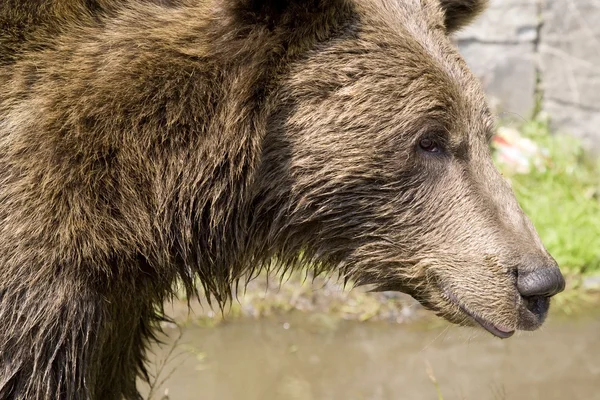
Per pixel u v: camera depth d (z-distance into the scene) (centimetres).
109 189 765
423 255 847
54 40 784
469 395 1218
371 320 1452
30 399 744
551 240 1673
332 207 833
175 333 1391
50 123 752
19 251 734
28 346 739
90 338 767
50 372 747
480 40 2083
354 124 812
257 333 1401
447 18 988
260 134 794
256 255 862
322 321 1442
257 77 786
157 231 794
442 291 854
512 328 830
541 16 2067
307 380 1263
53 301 740
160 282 828
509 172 1916
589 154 2050
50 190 743
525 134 2059
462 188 839
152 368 1295
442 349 1373
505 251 825
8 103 764
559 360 1336
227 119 787
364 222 841
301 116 810
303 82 807
